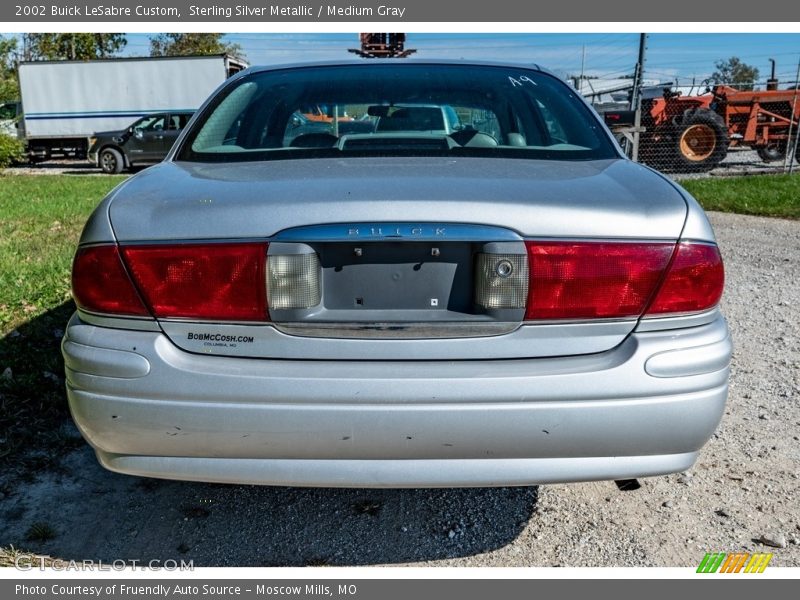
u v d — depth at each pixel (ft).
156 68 74.69
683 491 9.33
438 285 6.68
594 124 9.50
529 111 9.49
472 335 6.63
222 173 7.74
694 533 8.46
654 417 6.63
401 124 9.11
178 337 6.71
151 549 8.18
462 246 6.66
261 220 6.56
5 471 9.57
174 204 6.85
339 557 8.09
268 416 6.48
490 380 6.46
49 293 16.75
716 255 6.97
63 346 7.07
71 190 43.37
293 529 8.59
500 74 10.28
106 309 6.78
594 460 6.74
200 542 8.32
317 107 9.36
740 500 9.11
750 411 11.70
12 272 18.51
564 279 6.62
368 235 6.48
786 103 52.54
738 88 57.06
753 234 28.55
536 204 6.66
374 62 10.59
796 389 12.59
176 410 6.56
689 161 51.06
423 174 7.22
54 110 76.54
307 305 6.60
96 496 9.13
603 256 6.63
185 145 9.07
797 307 17.88
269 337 6.63
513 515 8.87
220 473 6.80
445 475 6.66
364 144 8.71
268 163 8.13
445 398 6.45
